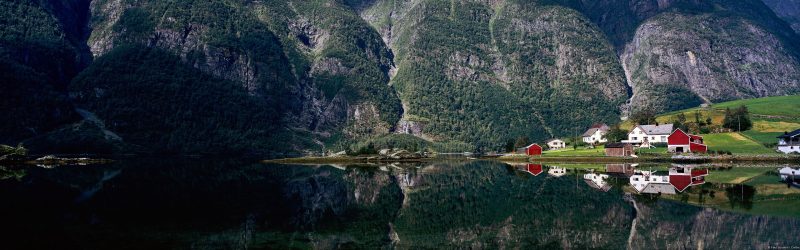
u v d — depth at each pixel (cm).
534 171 12194
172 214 6081
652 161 14900
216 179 10806
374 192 8606
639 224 5294
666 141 17900
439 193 8281
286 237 4912
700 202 6438
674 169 11662
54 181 9838
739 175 9656
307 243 4662
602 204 6569
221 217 5931
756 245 4322
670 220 5416
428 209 6662
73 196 7544
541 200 7125
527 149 19412
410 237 4953
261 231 5188
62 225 5350
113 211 6231
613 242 4575
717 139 16950
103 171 12719
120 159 19375
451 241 4766
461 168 14300
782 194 6938
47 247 4391
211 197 7644
